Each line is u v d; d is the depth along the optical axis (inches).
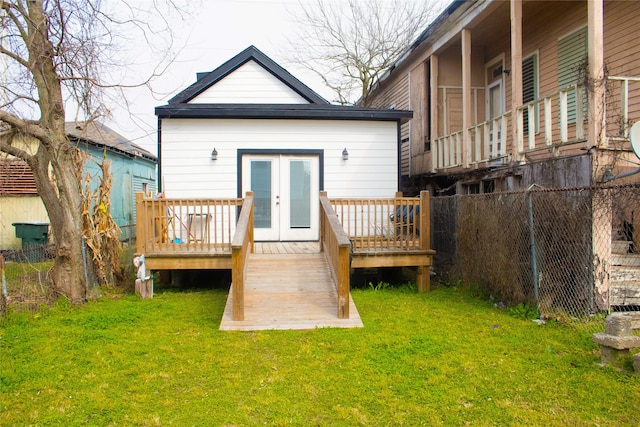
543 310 225.0
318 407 133.7
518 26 314.2
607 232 216.7
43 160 274.1
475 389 143.9
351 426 123.2
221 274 346.6
